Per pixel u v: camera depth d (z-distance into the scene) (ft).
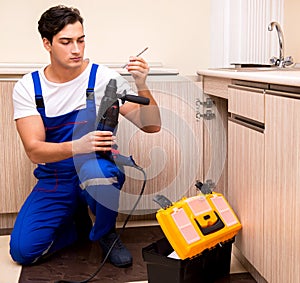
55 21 6.75
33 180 8.34
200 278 6.08
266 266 5.73
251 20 9.19
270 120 5.49
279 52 8.57
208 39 9.78
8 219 8.56
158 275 5.96
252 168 6.08
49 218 7.08
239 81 6.63
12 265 7.02
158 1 9.58
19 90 7.04
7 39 9.29
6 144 8.22
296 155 4.90
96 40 9.51
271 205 5.54
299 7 9.18
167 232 5.74
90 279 6.47
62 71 6.98
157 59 9.70
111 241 7.04
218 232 6.13
